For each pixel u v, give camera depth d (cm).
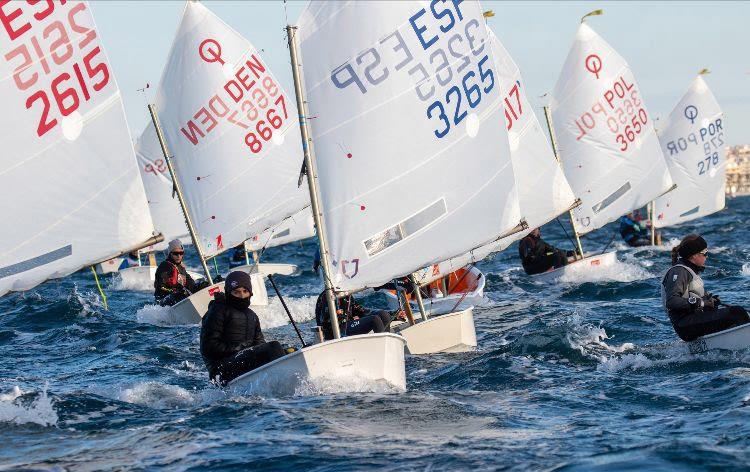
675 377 3378
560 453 2405
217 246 7412
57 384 3800
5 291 3709
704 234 13275
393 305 5384
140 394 3428
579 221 8450
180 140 7281
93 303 6612
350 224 3572
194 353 4578
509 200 3869
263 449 2534
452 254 3772
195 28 7212
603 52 8462
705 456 2286
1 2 3619
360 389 3291
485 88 3828
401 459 2405
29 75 3678
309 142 3525
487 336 4766
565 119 8462
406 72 3653
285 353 3403
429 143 3697
